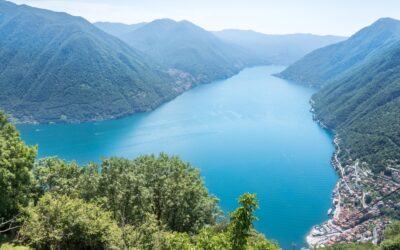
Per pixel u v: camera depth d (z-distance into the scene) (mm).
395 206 137125
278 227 129875
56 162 58719
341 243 111562
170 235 36906
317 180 169875
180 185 56188
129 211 47938
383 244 92938
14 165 45125
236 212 26312
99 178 50625
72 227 36281
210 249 28766
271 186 161125
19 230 39344
